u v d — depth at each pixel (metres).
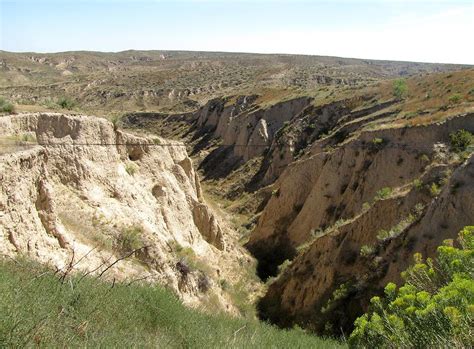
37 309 5.01
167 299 8.38
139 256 16.17
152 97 128.75
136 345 5.27
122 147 24.50
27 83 143.38
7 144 14.91
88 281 7.07
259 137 62.66
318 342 11.46
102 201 19.06
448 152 27.25
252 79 133.62
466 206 16.77
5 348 4.04
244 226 43.78
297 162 45.47
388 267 18.31
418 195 21.34
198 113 91.94
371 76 130.50
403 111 41.06
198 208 29.30
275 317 23.20
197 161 69.88
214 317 9.88
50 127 19.19
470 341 4.43
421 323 5.12
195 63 189.50
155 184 25.52
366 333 6.43
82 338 5.03
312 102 60.66
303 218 35.84
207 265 23.86
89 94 132.88
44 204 14.10
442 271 6.38
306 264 24.77
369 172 31.48
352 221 23.84
